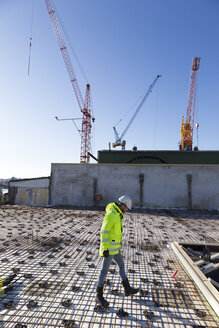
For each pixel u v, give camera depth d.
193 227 8.91
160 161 23.73
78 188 17.66
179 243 5.41
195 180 16.69
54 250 5.26
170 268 4.27
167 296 3.16
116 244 3.03
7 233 7.09
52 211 13.45
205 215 12.86
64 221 9.62
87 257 4.82
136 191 17.06
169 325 2.50
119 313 2.68
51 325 2.46
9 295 3.09
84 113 85.19
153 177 17.09
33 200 18.08
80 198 17.52
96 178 17.58
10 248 5.43
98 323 2.51
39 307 2.80
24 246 5.63
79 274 3.85
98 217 11.03
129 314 2.70
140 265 4.43
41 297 3.05
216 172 16.61
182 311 2.79
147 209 15.77
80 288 3.32
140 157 23.91
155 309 2.82
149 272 4.06
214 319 2.62
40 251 5.22
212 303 2.85
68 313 2.69
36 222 9.28
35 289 3.28
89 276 3.80
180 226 9.09
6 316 2.60
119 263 3.14
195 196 16.48
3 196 20.47
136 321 2.56
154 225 9.19
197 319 2.62
